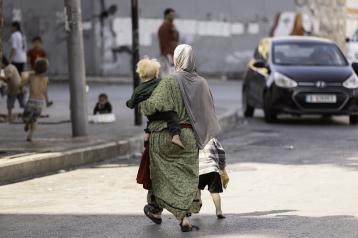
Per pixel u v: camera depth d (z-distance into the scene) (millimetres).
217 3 62719
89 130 30828
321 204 18391
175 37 44031
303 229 15852
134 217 17406
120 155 27250
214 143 16781
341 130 34062
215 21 62781
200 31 62562
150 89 16234
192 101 15969
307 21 63812
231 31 63031
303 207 18078
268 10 63469
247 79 39688
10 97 33312
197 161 16109
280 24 63688
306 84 35688
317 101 35594
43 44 60219
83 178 22797
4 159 23000
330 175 22438
